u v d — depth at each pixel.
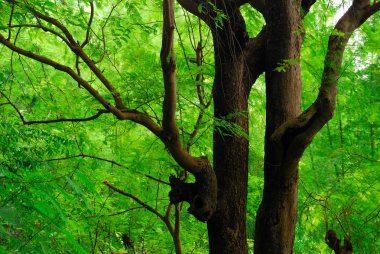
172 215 6.73
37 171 2.81
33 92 5.82
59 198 4.69
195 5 4.54
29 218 2.67
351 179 6.09
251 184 6.41
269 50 4.49
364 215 6.03
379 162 5.87
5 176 2.44
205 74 5.08
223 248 4.37
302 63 5.83
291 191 4.41
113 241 6.29
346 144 7.09
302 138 4.12
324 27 5.17
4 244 2.50
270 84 4.48
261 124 6.21
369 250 5.82
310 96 6.33
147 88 4.57
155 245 6.54
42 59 3.71
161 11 5.87
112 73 5.80
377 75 5.87
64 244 3.71
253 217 6.96
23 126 4.89
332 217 5.74
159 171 5.89
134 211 6.38
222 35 4.40
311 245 7.94
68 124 5.51
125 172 5.82
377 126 6.85
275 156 4.32
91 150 5.82
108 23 5.61
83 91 5.85
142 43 5.81
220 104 4.50
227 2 4.34
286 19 4.41
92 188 2.70
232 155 4.44
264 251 4.46
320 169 6.55
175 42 5.99
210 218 4.26
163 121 3.79
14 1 3.95
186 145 4.98
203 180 4.15
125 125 5.48
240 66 4.51
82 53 4.03
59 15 5.17
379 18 6.25
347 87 5.77
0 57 6.16
